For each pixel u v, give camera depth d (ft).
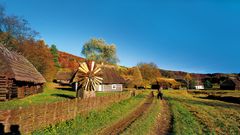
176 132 54.60
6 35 226.38
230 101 198.18
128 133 49.16
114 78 249.55
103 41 361.51
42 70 261.24
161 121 71.51
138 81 343.05
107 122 61.62
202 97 251.39
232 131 60.59
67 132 46.55
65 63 507.30
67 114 57.88
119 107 94.79
